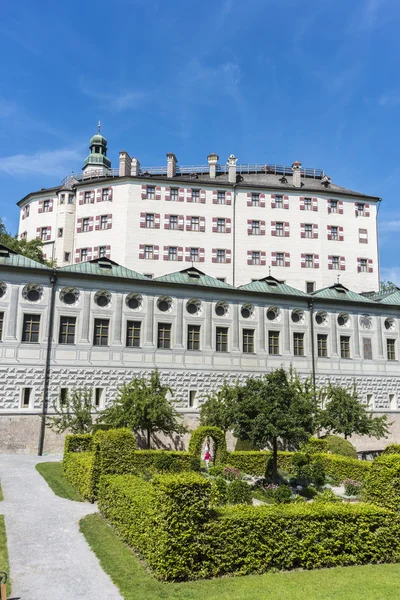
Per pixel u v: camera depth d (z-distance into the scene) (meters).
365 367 54.41
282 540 16.41
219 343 49.53
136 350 46.16
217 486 25.95
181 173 71.38
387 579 15.41
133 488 19.36
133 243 63.22
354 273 68.94
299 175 71.31
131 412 39.34
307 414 31.56
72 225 67.50
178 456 34.84
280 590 14.25
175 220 65.00
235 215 66.69
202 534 15.51
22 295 43.53
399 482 18.56
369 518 17.59
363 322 55.56
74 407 42.78
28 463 35.84
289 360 51.41
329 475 35.38
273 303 51.97
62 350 43.88
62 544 18.02
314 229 68.44
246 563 15.78
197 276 50.88
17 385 42.03
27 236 69.88
